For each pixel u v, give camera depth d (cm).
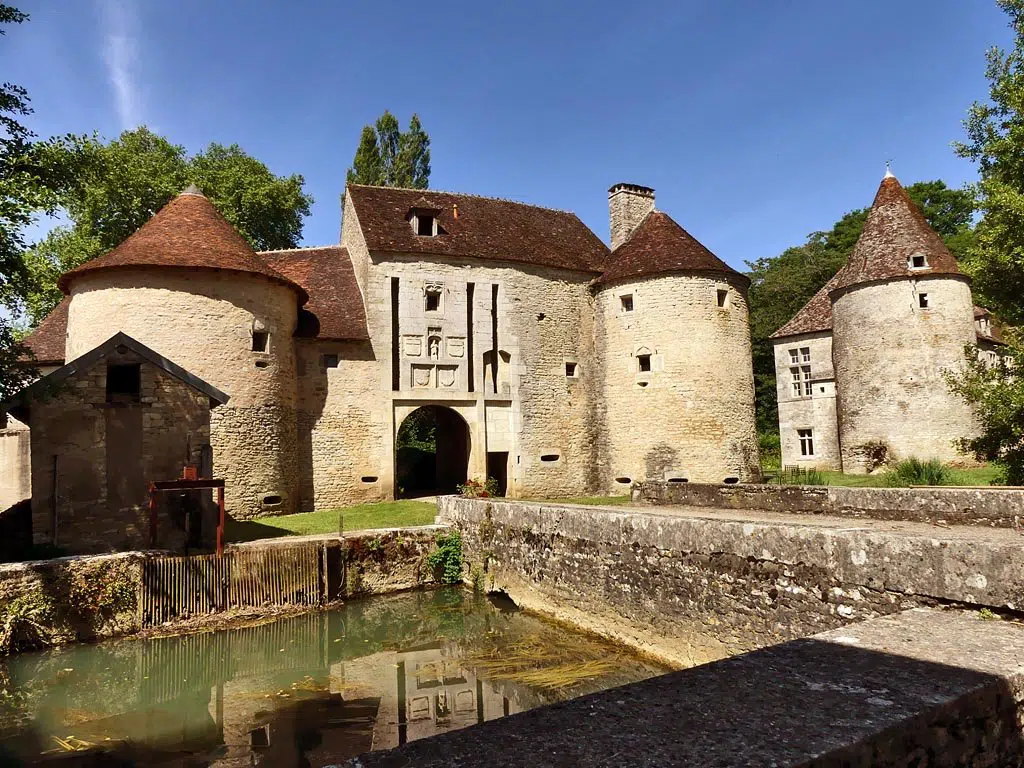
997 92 1480
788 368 2888
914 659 321
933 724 259
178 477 1255
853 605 577
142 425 1237
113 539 1189
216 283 1706
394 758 231
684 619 798
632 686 293
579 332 2377
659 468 2094
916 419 2145
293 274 2202
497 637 1041
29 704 838
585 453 2333
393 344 2103
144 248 1659
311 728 753
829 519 854
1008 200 1309
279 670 959
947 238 3584
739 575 717
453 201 2434
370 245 2058
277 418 1802
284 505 1808
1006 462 1309
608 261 2447
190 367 1644
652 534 862
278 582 1195
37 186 1157
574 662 891
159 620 1088
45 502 1148
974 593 468
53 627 1021
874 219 2366
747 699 272
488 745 237
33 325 2747
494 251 2230
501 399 2197
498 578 1268
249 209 3033
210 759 675
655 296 2162
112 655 1008
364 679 911
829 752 222
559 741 238
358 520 1630
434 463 2838
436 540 1409
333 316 2041
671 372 2114
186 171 2945
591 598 986
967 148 1539
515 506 1224
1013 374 1330
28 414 1170
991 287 1426
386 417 2031
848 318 2336
